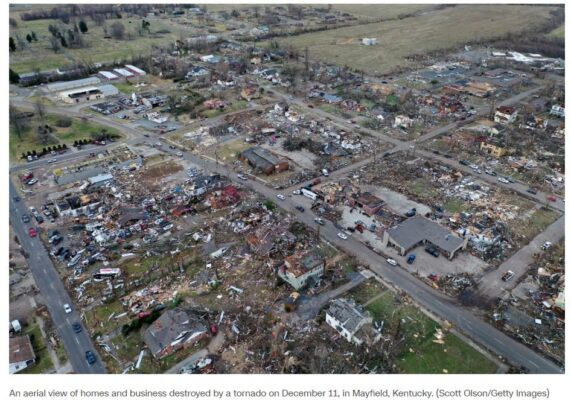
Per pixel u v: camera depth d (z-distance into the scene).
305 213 83.31
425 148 110.44
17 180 94.62
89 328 58.28
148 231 77.69
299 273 63.38
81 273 67.94
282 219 81.25
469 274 67.62
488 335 57.06
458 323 58.84
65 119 124.88
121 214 81.94
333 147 108.38
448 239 72.44
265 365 53.09
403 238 72.50
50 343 55.97
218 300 62.78
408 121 122.12
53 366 52.75
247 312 60.69
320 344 55.75
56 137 115.38
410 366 52.69
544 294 63.62
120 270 68.00
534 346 55.41
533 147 110.25
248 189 91.44
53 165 101.00
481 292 64.19
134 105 139.00
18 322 57.88
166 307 61.12
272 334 57.34
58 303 62.34
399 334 56.97
